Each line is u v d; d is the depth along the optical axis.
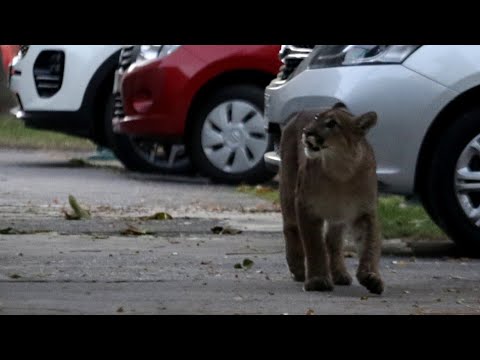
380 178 11.05
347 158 8.78
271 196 15.59
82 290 8.96
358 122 8.84
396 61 11.05
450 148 10.89
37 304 8.37
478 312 8.34
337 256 9.52
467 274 10.05
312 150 8.76
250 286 9.30
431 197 10.99
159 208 14.32
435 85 10.92
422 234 12.04
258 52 16.72
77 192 15.75
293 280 9.62
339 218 9.02
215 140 16.81
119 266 10.11
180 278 9.59
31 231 12.20
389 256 11.05
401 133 10.99
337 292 9.12
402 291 9.17
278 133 11.99
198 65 16.75
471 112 10.92
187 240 11.80
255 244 11.58
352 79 11.13
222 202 14.95
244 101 16.73
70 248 11.11
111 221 13.02
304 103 11.41
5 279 9.39
